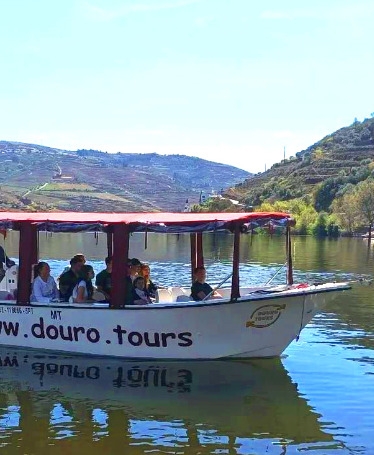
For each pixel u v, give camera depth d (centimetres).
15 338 1717
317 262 4809
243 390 1424
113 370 1562
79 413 1274
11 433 1169
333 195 13550
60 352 1675
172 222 1570
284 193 15725
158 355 1611
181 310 1558
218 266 4319
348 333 2042
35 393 1391
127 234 1586
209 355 1611
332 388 1448
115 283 1593
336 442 1149
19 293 1680
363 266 4444
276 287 1719
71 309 1631
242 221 1552
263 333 1603
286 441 1147
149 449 1108
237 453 1098
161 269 4006
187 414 1273
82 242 6912
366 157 18275
